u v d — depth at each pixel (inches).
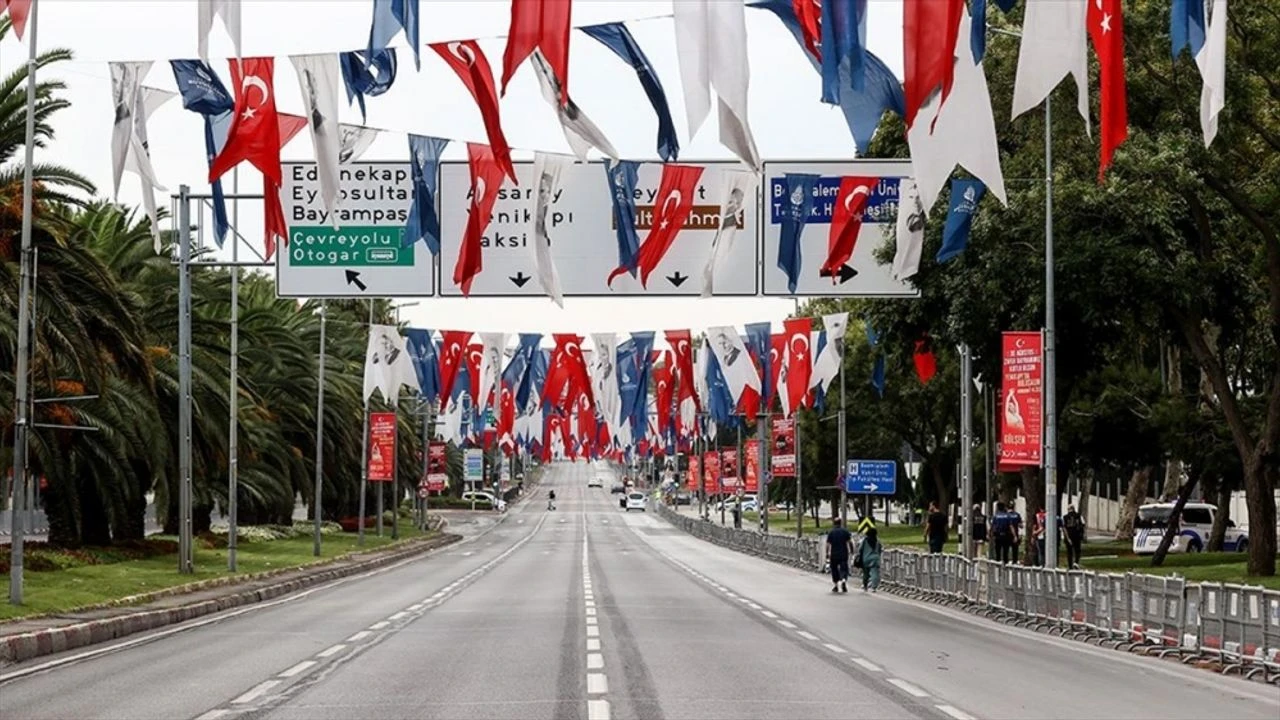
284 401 4116.6
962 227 2176.4
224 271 3750.0
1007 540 2773.1
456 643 1509.6
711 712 932.0
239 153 1712.6
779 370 3174.2
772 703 982.4
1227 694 1088.2
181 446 2679.6
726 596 2471.7
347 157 1998.0
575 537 6584.6
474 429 4874.5
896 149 2529.5
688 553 4874.5
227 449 3169.3
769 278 2278.5
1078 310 2481.5
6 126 2111.2
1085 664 1323.8
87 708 975.0
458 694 1040.2
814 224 2282.2
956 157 1459.2
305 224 2265.0
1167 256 2311.8
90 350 2158.0
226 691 1071.6
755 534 4768.7
